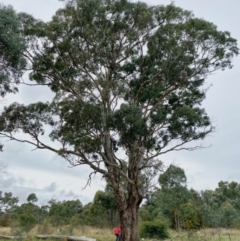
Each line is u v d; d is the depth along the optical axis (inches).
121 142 855.7
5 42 540.7
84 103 896.9
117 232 997.8
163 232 1298.0
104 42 944.3
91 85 958.4
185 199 1616.6
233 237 1162.6
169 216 1695.4
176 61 964.0
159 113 879.7
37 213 2121.1
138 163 933.2
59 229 1242.6
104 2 914.1
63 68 954.1
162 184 1556.3
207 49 957.2
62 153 912.3
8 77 625.3
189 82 998.4
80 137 891.4
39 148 932.6
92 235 1238.9
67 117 920.9
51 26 890.7
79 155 919.0
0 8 533.3
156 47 968.3
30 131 933.2
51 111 938.1
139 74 989.8
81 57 952.9
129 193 951.6
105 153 953.5
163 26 946.7
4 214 1921.8
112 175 957.2
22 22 871.1
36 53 919.7
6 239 1016.2
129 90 973.2
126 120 805.9
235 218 1828.2
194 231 956.0
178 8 940.0
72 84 962.7
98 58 960.3
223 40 939.3
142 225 1322.6
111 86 953.5
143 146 909.8
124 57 988.6
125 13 924.6
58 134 924.6
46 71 952.3
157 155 925.8
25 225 1282.0
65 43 915.4
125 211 941.2
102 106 930.1
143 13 924.0
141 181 955.3
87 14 901.8
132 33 953.5
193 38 940.0
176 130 890.1
